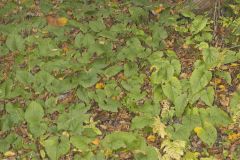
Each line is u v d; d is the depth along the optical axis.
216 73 1.98
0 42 2.30
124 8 2.42
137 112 1.91
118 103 1.94
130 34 2.22
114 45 2.20
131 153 1.76
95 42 2.17
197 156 1.74
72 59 2.12
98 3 2.45
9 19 2.44
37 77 2.04
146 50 2.11
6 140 1.83
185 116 1.85
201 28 2.06
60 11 2.38
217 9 2.15
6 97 2.00
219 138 1.80
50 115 1.93
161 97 1.92
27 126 1.90
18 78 2.03
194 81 1.89
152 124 1.84
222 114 1.84
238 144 1.77
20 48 2.19
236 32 2.08
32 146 1.82
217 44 2.09
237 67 2.02
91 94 1.97
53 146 1.77
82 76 2.02
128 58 2.07
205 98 1.88
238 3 2.17
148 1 2.38
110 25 2.33
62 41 2.24
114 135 1.79
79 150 1.79
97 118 1.91
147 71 2.06
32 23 2.33
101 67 2.07
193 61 2.07
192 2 2.25
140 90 1.98
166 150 1.73
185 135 1.79
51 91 2.01
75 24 2.28
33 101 1.90
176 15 2.25
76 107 1.92
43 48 2.17
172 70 1.94
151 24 2.26
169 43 2.17
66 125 1.86
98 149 1.78
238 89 1.91
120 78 2.06
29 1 2.51
